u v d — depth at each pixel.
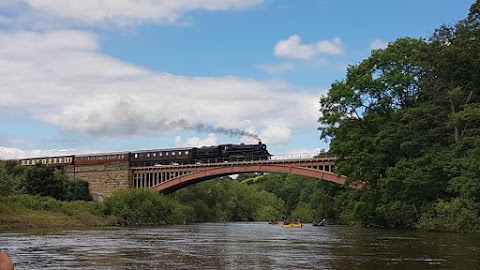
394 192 62.59
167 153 116.00
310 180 180.75
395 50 68.62
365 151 65.44
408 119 61.94
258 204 165.00
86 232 58.03
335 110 71.94
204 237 49.88
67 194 100.44
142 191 98.00
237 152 111.25
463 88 60.53
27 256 28.44
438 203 56.75
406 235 48.06
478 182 50.59
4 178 87.62
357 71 70.56
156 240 44.06
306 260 25.55
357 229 65.25
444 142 60.81
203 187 140.25
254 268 22.16
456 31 65.19
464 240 39.88
